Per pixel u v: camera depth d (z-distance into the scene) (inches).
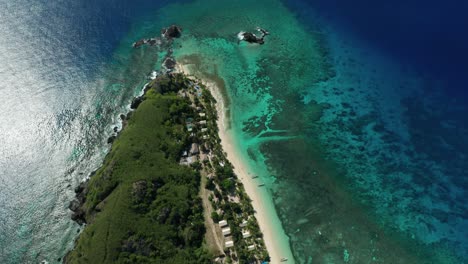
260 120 3663.9
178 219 2738.7
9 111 3732.8
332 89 4013.3
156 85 3777.1
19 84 4005.9
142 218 2645.2
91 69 4249.5
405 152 3405.5
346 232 2839.6
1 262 2723.9
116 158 3016.7
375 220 2923.2
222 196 2957.7
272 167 3260.3
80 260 2481.5
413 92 3959.2
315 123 3654.0
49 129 3592.5
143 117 3415.4
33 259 2733.8
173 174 2989.7
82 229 2866.6
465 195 3080.7
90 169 3280.0
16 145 3454.7
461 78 4067.4
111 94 3954.2
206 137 3398.1
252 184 3120.1
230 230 2736.2
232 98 3882.9
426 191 3115.2
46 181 3206.2
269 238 2770.7
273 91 3976.4
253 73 4192.9
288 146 3437.5
